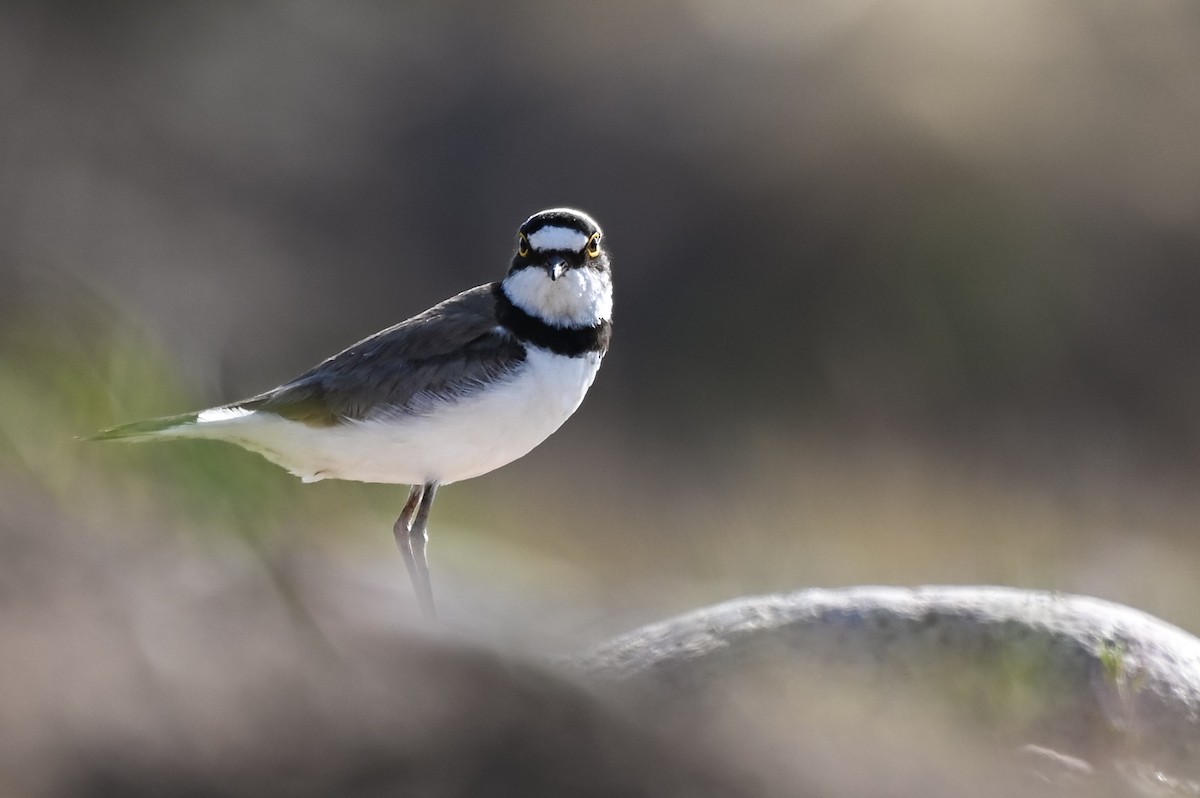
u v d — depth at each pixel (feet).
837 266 78.59
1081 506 58.80
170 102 86.07
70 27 87.04
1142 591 48.03
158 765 14.23
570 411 27.76
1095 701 22.07
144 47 88.63
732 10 94.07
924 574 46.88
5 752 13.76
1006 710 22.00
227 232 76.59
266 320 69.62
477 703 16.12
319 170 84.33
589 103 89.30
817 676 22.48
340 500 34.83
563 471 60.95
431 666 16.37
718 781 16.67
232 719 14.92
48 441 26.40
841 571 47.06
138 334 34.37
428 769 15.12
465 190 85.10
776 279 78.54
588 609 35.50
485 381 26.50
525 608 33.40
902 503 56.49
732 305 77.61
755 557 48.24
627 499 58.80
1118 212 80.23
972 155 81.25
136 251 71.00
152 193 77.87
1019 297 75.82
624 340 75.25
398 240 81.10
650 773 16.33
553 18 95.91
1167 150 83.51
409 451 26.73
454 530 47.29
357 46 93.50
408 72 92.12
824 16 90.63
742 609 23.82
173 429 26.37
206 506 23.86
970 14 89.66
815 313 77.15
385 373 26.53
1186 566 52.16
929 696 22.25
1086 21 88.74
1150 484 63.93
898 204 79.97
